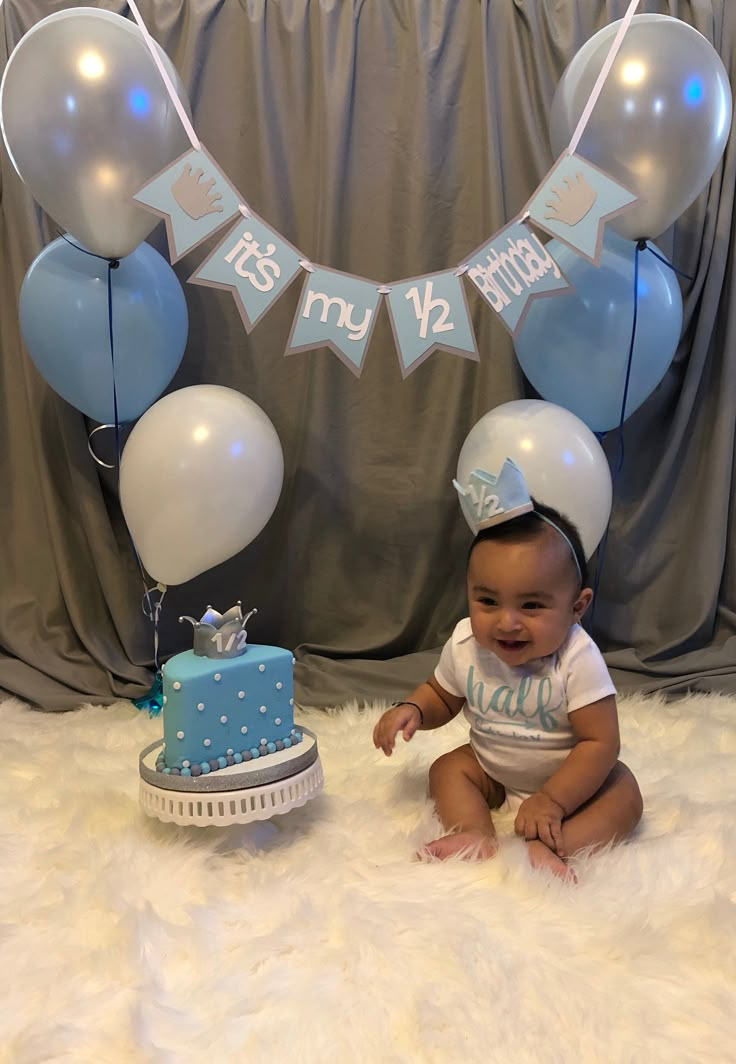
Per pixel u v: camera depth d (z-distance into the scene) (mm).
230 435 1591
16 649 1883
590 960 859
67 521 1921
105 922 939
